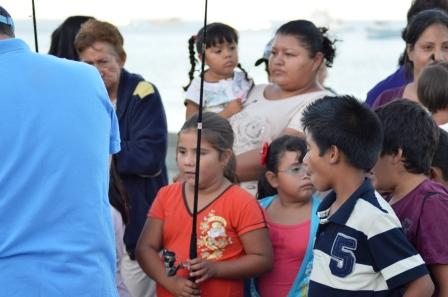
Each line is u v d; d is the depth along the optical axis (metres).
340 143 3.97
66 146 3.63
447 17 6.41
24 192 3.57
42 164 3.60
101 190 3.71
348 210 3.93
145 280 5.82
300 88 5.89
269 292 5.06
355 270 3.88
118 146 4.05
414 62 6.47
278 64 5.86
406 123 4.14
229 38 6.53
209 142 4.93
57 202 3.58
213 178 4.97
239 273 4.83
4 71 3.67
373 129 4.00
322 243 4.02
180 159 5.02
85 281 3.58
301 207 5.14
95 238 3.64
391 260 3.82
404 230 4.10
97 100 3.79
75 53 6.44
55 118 3.65
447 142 4.60
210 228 4.89
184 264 4.83
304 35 5.80
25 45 3.80
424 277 3.82
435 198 4.05
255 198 5.12
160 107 6.04
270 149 5.20
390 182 4.20
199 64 6.86
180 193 5.07
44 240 3.56
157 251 5.08
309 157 4.11
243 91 6.32
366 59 36.94
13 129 3.60
